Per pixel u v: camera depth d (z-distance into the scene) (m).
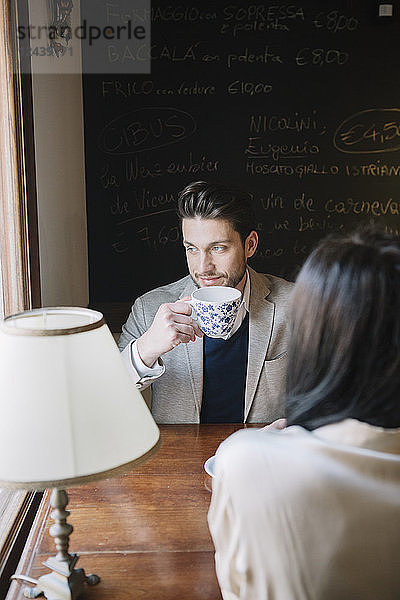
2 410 0.92
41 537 1.25
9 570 1.36
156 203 3.16
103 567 1.15
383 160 3.24
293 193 3.24
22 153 1.61
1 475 0.89
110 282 3.20
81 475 0.90
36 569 1.15
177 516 1.31
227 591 0.83
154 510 1.33
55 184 2.23
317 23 3.12
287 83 3.15
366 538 0.77
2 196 1.53
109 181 3.13
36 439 0.90
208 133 3.16
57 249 2.26
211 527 0.84
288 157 3.21
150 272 3.20
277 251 3.28
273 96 3.16
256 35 3.10
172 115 3.12
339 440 0.81
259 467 0.80
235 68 3.12
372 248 0.83
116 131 3.10
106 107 3.08
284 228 3.27
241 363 1.90
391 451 0.79
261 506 0.78
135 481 1.46
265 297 1.94
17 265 1.58
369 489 0.77
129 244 3.17
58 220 2.29
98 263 3.18
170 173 3.16
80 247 2.88
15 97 1.55
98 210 3.14
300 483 0.78
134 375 1.68
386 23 3.12
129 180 3.14
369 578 0.77
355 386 0.80
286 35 3.12
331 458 0.78
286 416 0.87
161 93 3.10
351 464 0.78
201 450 1.62
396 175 3.25
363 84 3.18
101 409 0.94
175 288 2.02
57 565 1.07
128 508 1.34
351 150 3.22
